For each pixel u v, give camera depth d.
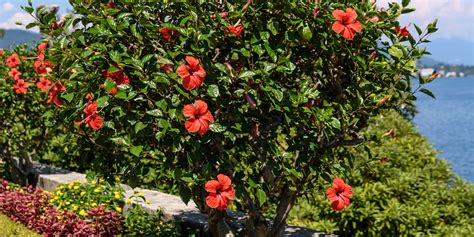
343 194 4.32
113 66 3.92
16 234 6.94
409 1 4.30
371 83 4.41
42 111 8.66
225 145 4.75
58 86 4.67
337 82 4.60
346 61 4.65
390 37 4.46
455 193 7.11
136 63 3.95
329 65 4.60
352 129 4.71
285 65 4.28
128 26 4.22
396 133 10.81
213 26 4.09
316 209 6.99
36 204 7.23
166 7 4.28
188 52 3.98
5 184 8.77
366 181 7.30
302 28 4.19
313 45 4.42
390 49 4.35
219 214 5.09
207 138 4.05
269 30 4.33
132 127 4.21
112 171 4.75
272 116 4.56
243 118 4.24
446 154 22.64
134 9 4.10
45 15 4.35
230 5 4.18
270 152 4.30
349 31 4.06
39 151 9.99
